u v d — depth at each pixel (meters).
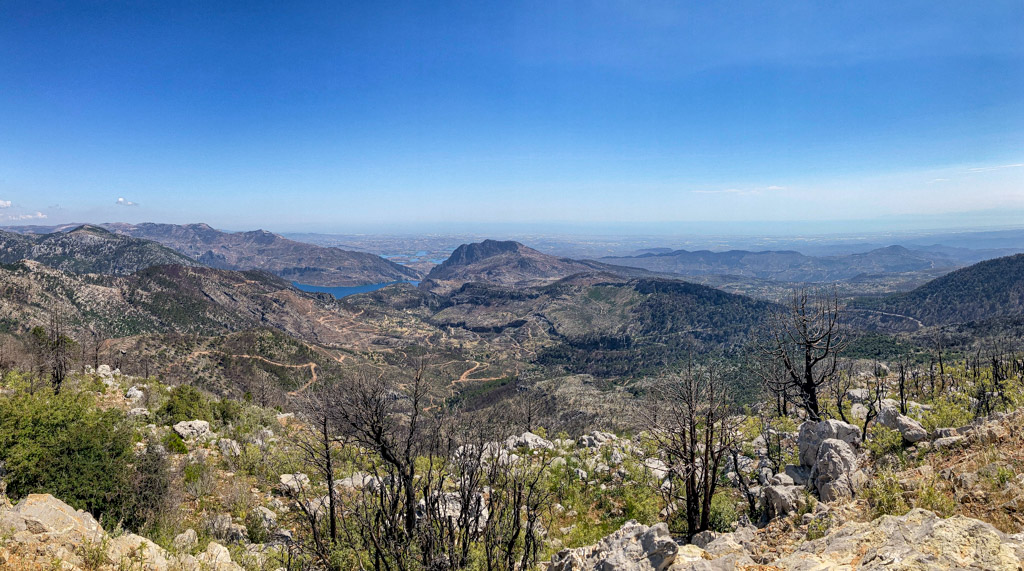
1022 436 11.41
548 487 20.00
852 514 10.36
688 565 8.23
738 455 21.28
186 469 22.52
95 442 18.11
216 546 13.49
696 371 15.16
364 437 13.28
